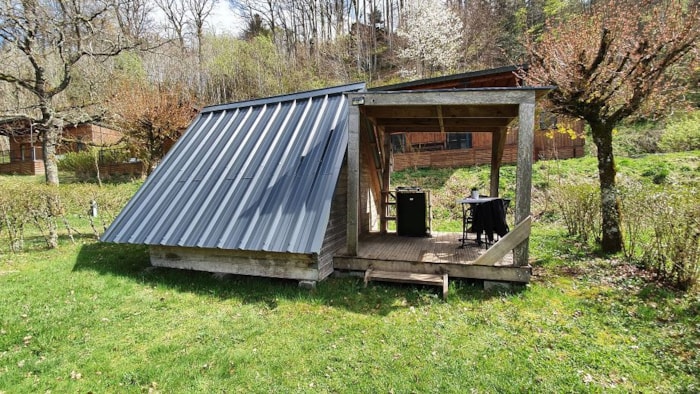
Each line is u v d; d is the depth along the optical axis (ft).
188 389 9.61
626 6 21.72
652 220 17.42
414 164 53.67
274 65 95.86
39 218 27.58
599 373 10.03
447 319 13.48
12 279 18.25
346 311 14.34
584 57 20.15
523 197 15.83
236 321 13.53
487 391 9.33
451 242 22.61
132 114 54.60
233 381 9.94
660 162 39.91
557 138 48.37
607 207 21.25
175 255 19.47
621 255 20.42
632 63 19.95
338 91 22.65
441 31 82.17
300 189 17.99
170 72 87.66
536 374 9.98
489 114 19.74
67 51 45.68
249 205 18.20
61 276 18.72
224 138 23.15
